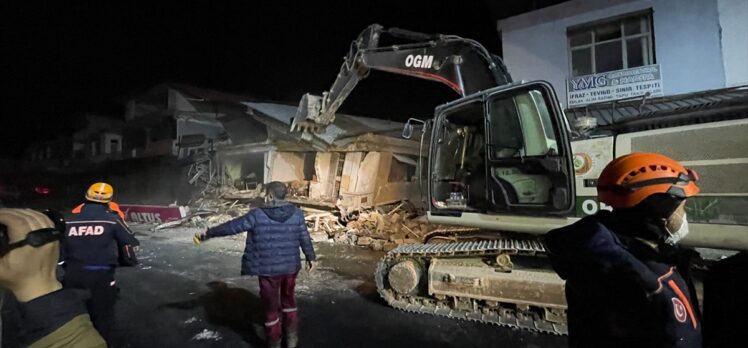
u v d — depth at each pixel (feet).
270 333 10.98
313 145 38.68
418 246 15.29
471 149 14.82
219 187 50.65
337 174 38.99
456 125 15.15
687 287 3.94
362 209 34.22
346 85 22.68
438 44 18.22
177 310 15.11
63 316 3.43
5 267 3.23
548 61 28.81
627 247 4.00
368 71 21.97
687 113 10.90
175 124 70.79
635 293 3.68
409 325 13.42
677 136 10.27
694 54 23.89
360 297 16.62
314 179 41.29
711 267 4.51
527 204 12.27
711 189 9.77
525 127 12.57
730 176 9.54
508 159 12.62
